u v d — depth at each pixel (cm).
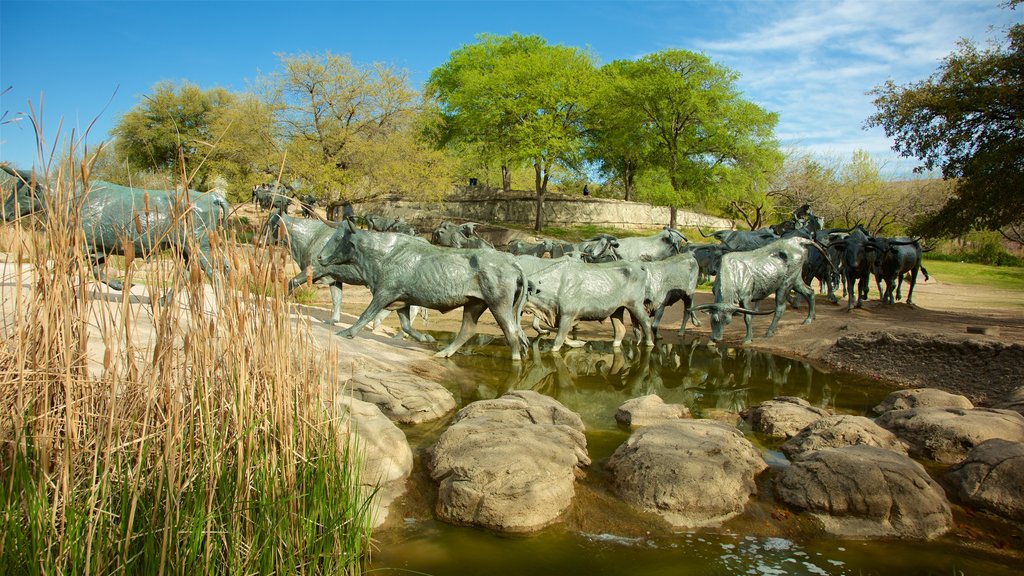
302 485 405
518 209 4956
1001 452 597
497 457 549
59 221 349
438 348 1227
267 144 3338
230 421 385
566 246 2011
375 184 3581
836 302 2070
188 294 371
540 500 518
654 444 610
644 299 1488
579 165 4981
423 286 1088
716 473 564
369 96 3578
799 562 476
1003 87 1507
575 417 735
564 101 4134
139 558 346
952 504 581
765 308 1952
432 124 4634
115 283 645
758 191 4403
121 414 364
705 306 1481
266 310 395
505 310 1101
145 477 360
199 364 375
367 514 477
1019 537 523
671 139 4400
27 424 348
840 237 2034
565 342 1384
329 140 3453
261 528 375
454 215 4950
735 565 468
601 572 451
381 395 769
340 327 1219
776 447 727
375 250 1111
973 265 4094
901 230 4650
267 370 393
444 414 795
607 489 585
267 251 405
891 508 534
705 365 1229
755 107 4134
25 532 322
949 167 1727
